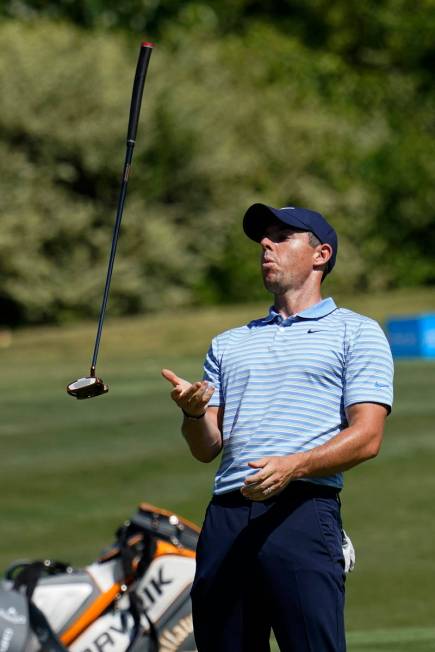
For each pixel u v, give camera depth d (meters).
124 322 89.38
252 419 13.02
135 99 14.07
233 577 12.61
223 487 12.95
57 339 79.75
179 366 62.94
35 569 19.47
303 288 13.63
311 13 137.38
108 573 19.55
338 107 122.31
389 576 27.14
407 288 116.56
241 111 111.31
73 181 105.00
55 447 41.44
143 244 104.94
